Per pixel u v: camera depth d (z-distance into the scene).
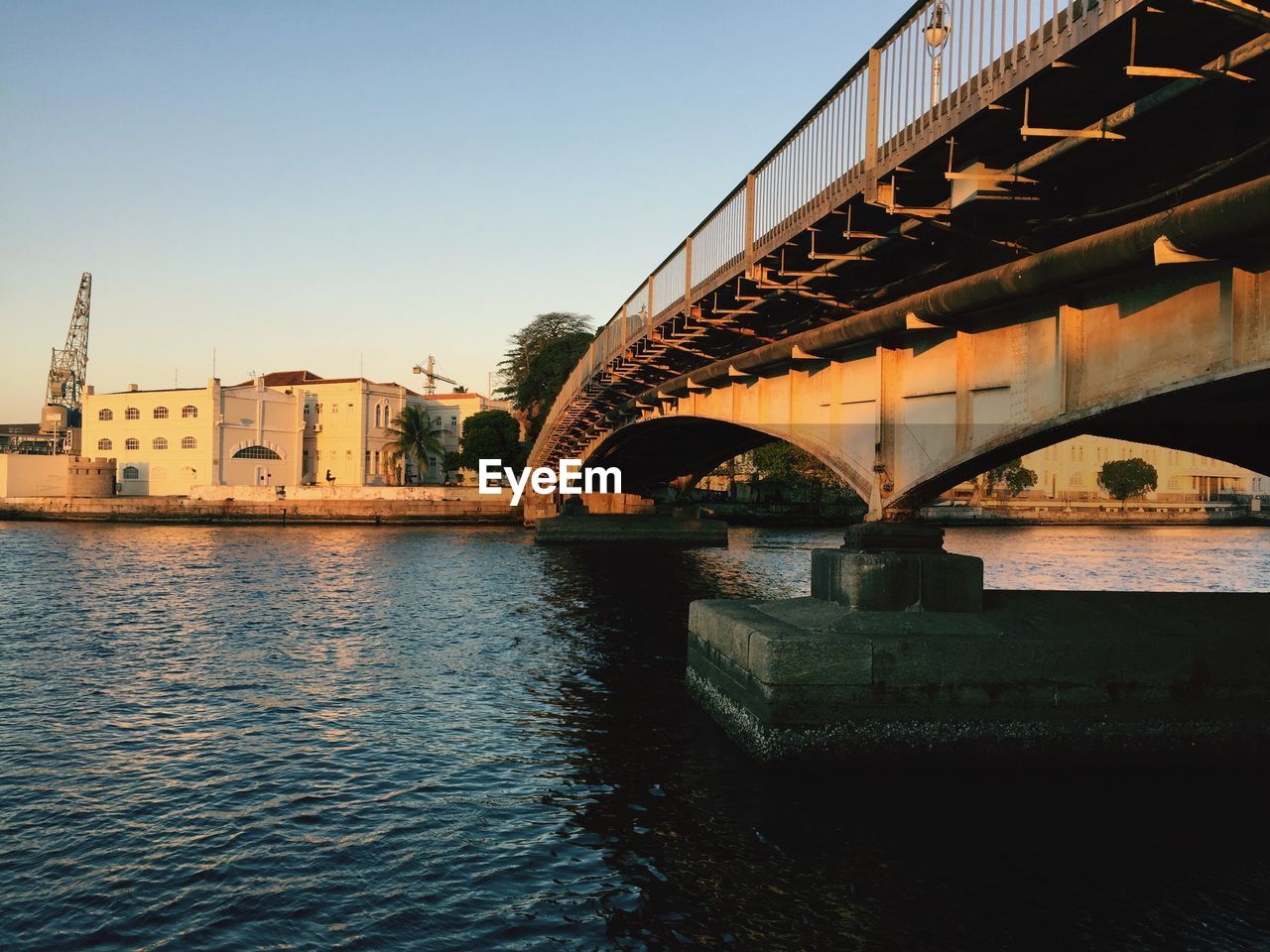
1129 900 8.30
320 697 16.11
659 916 8.07
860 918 7.99
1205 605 12.20
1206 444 13.93
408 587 33.34
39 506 83.75
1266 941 7.66
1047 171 9.51
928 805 10.26
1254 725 11.16
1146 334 8.83
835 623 11.72
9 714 14.91
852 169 11.91
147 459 97.50
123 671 18.28
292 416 103.31
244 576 36.97
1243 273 7.70
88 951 7.54
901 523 12.90
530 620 25.41
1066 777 10.90
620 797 10.88
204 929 7.90
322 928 7.91
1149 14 6.99
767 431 19.56
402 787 11.40
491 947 7.59
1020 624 11.62
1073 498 107.31
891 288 13.71
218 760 12.54
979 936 7.71
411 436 96.69
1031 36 8.20
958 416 11.91
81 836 9.90
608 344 32.94
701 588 33.34
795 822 9.91
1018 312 10.85
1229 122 8.01
